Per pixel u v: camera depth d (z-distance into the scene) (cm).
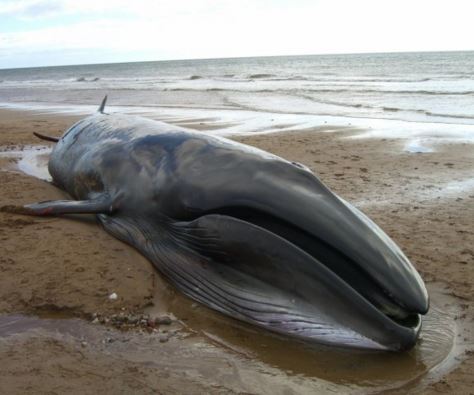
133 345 371
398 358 359
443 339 386
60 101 2828
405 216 679
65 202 596
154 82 4691
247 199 419
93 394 313
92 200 580
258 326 395
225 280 422
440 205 730
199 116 1827
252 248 396
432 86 2933
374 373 342
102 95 3161
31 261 484
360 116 1762
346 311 361
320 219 390
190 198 453
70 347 365
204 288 435
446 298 452
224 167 455
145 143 561
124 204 535
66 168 718
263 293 397
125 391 316
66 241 528
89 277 456
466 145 1170
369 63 7706
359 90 2788
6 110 2328
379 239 386
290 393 321
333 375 340
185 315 415
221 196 434
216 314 416
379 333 353
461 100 2145
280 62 10706
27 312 413
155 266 488
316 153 1102
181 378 332
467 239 593
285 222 403
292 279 380
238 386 326
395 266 368
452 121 1581
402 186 831
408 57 10288
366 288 374
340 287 362
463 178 881
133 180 533
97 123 729
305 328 375
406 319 373
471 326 407
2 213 621
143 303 425
